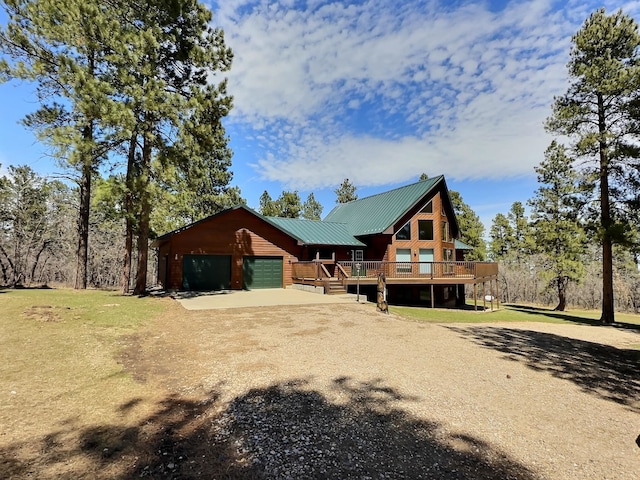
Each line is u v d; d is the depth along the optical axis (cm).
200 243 1989
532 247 2797
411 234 2453
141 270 1584
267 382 558
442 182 2578
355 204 3114
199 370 606
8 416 411
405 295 2589
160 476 315
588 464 380
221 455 354
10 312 920
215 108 1475
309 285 1953
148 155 1427
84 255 1828
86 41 1210
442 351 813
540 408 531
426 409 495
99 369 589
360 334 925
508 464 370
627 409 553
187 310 1223
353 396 523
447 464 361
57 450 348
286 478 320
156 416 434
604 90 1661
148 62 1309
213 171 2855
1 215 2555
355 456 364
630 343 1252
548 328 1513
